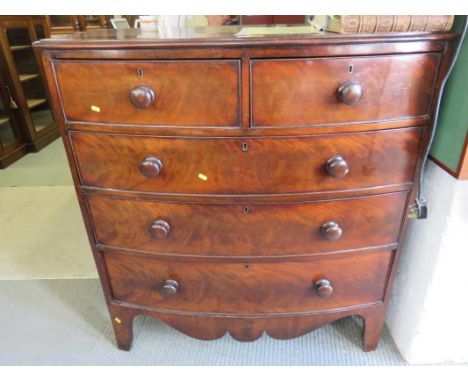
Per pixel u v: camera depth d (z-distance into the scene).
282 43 0.67
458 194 0.84
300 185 0.82
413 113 0.77
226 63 0.70
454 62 0.72
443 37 0.70
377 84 0.73
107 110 0.77
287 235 0.89
